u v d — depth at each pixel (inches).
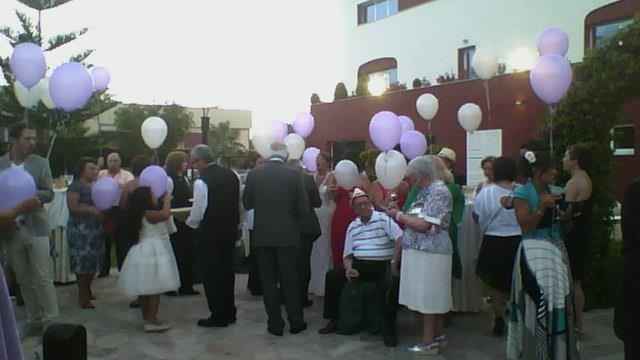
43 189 217.6
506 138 567.8
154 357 199.0
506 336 220.7
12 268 220.4
